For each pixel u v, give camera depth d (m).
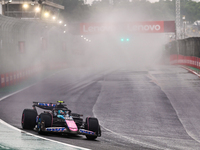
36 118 28.39
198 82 80.44
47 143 21.58
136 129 37.00
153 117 44.22
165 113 46.94
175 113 47.06
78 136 28.09
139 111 48.09
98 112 46.94
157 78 90.44
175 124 40.56
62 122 26.38
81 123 27.50
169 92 65.94
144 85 76.38
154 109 49.66
